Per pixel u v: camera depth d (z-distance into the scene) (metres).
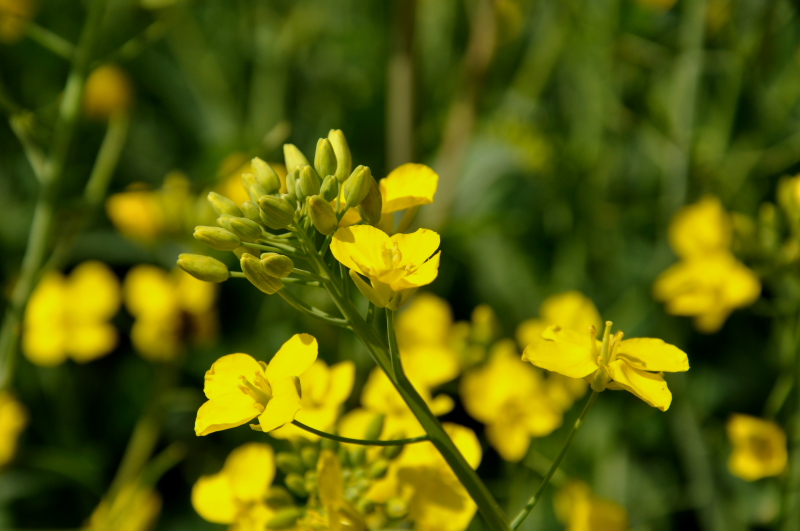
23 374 0.44
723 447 0.39
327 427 0.28
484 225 0.41
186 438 0.43
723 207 0.44
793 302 0.35
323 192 0.26
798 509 0.34
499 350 0.34
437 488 0.27
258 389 0.25
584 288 0.45
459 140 0.44
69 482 0.42
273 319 0.40
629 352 0.26
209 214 0.40
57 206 0.35
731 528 0.37
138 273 0.43
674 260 0.44
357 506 0.27
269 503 0.28
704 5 0.43
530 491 0.36
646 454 0.40
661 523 0.39
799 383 0.34
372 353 0.26
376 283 0.25
